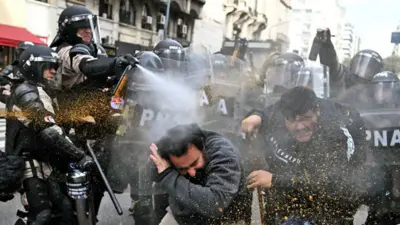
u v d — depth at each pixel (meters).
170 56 2.49
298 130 1.89
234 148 1.90
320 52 2.65
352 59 2.57
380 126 1.99
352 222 1.96
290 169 1.92
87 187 2.26
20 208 2.95
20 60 2.25
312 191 1.90
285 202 1.94
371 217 2.04
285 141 1.94
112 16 17.19
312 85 2.43
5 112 2.31
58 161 2.25
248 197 1.95
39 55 2.23
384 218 2.00
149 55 2.38
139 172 2.27
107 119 2.36
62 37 2.68
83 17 2.59
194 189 1.79
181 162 1.81
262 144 2.02
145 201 2.31
